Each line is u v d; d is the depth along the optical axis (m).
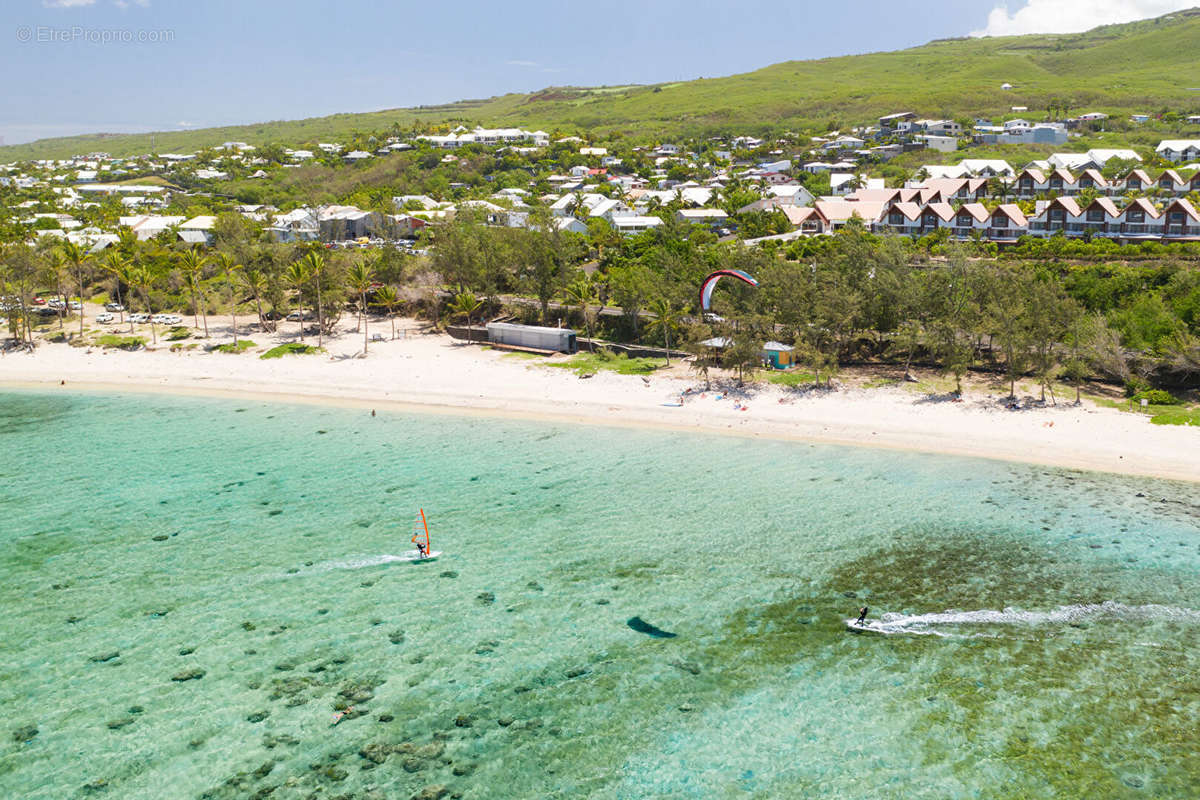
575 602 44.31
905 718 35.22
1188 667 38.12
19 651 39.97
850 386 79.75
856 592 45.03
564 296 106.19
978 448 65.25
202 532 52.88
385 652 39.97
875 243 109.81
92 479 62.12
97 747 33.56
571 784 31.64
